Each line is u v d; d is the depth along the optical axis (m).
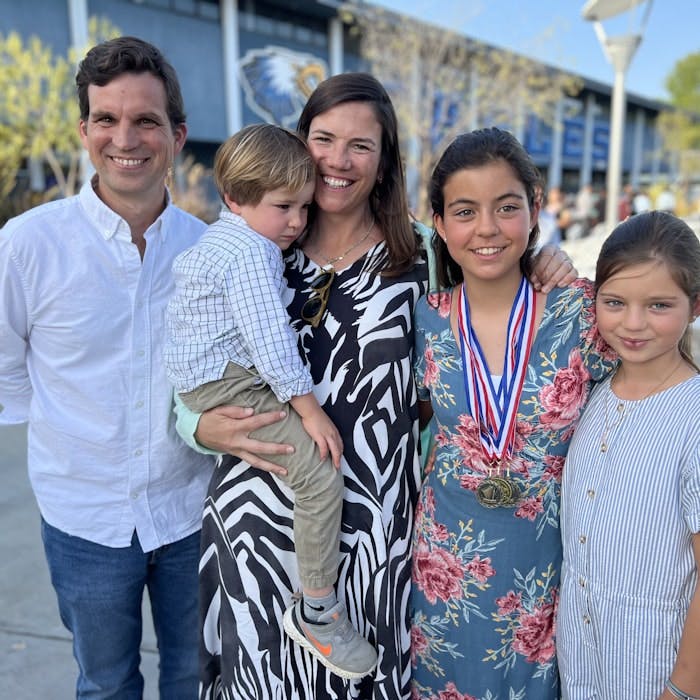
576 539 1.56
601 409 1.56
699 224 6.42
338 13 19.50
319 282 1.75
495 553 1.66
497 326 1.67
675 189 19.52
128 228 1.71
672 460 1.41
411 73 15.56
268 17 18.89
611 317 1.46
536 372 1.61
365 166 1.69
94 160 1.69
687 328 1.46
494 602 1.68
